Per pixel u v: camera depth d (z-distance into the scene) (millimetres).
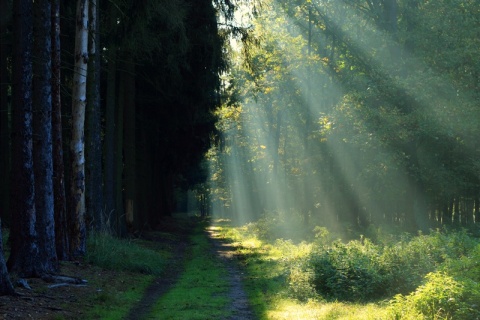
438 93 25578
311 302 13453
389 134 25891
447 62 25812
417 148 27219
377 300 13430
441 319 9594
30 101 14172
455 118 25281
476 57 25547
